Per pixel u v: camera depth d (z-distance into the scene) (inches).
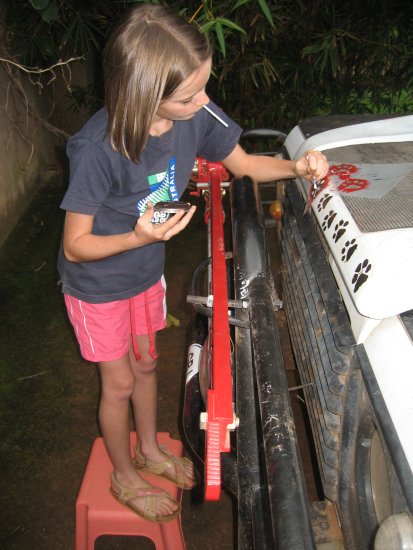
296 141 79.0
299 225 68.5
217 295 55.6
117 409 72.1
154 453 80.7
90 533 79.0
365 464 52.6
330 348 55.3
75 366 119.0
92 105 186.9
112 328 66.3
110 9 153.8
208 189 74.8
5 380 116.1
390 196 58.2
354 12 164.6
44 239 162.6
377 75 180.9
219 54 161.9
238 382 57.7
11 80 163.8
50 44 155.3
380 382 46.7
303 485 42.2
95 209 53.8
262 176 69.6
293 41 167.9
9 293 141.3
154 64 45.9
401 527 41.1
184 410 70.4
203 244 159.9
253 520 48.1
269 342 53.9
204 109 60.8
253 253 65.1
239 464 52.8
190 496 92.3
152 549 85.1
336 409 55.4
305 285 67.9
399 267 47.8
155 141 54.2
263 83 171.9
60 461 99.0
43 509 91.1
